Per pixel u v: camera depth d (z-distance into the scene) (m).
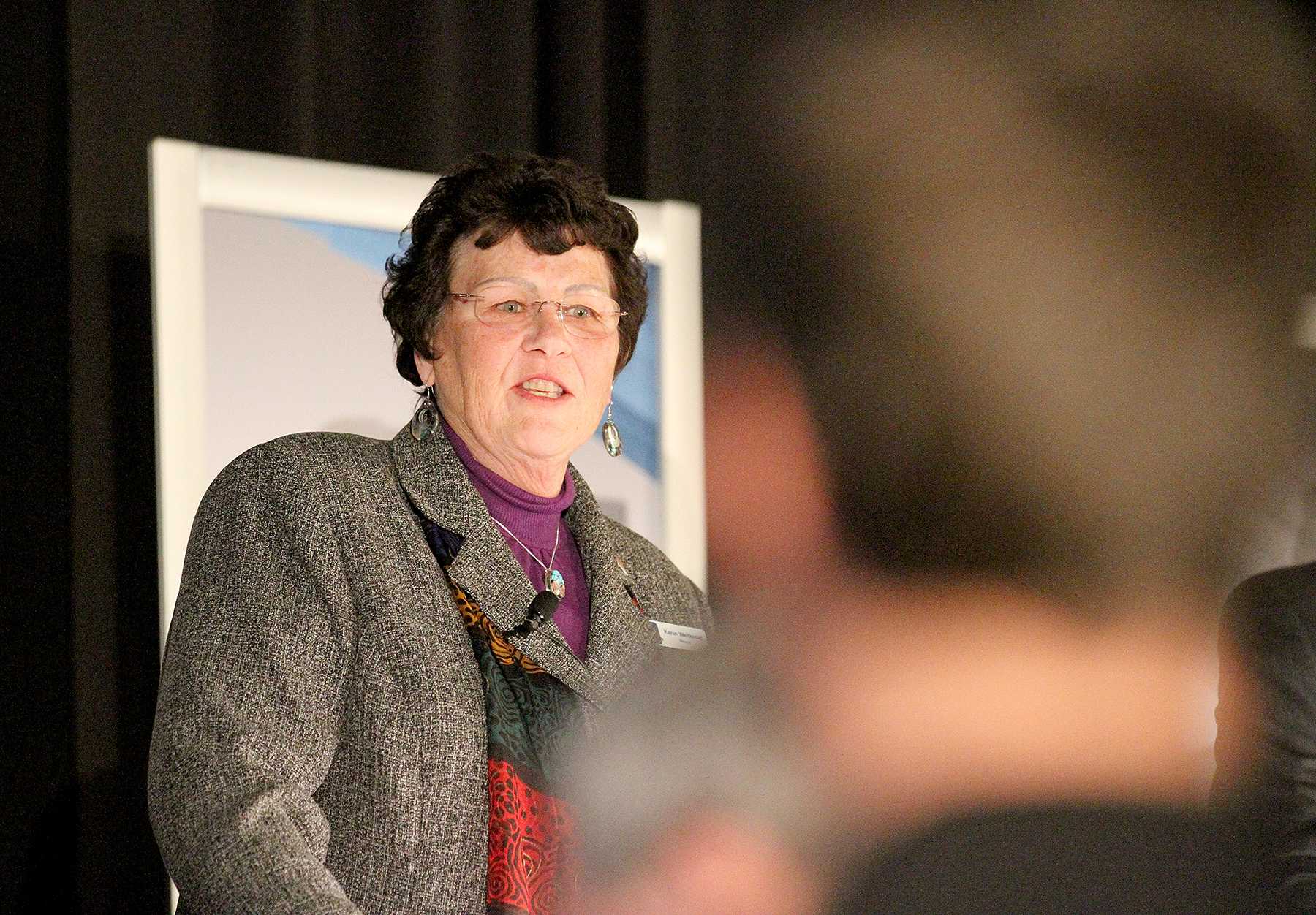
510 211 6.55
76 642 8.65
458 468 6.41
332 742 5.61
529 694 5.99
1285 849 7.27
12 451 8.70
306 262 8.77
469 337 6.55
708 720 6.81
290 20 9.58
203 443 8.23
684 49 11.64
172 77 9.18
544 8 11.12
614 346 6.84
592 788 6.02
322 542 5.82
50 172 8.88
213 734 5.28
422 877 5.55
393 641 5.77
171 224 8.22
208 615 5.61
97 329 8.81
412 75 10.23
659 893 6.11
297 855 5.02
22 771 8.62
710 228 11.69
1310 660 7.65
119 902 8.75
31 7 8.88
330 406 8.78
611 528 7.47
